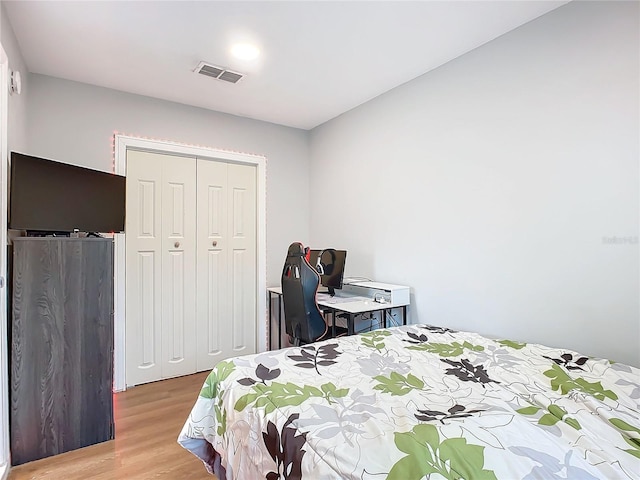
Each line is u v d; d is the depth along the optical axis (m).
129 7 1.83
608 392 1.29
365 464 0.84
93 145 2.74
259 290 3.60
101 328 2.08
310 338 2.46
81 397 2.00
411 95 2.74
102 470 1.79
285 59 2.40
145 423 2.30
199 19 1.94
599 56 1.76
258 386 1.34
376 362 1.62
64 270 1.96
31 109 2.50
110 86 2.78
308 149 3.92
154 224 3.05
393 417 1.09
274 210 3.70
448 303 2.50
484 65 2.25
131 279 2.94
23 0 1.75
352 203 3.33
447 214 2.50
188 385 2.96
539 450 0.88
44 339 1.90
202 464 1.85
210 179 3.35
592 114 1.79
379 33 2.11
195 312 3.26
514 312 2.12
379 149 3.03
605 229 1.75
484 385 1.37
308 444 0.96
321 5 1.84
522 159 2.07
